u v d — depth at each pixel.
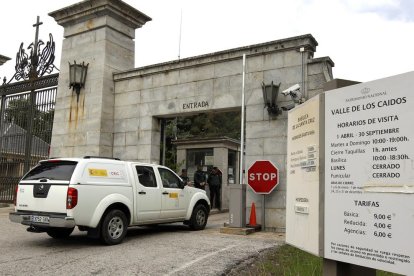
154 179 9.77
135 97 13.74
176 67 12.84
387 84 2.99
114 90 14.28
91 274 5.79
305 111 3.84
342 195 3.25
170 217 10.05
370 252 3.01
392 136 2.93
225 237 9.41
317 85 10.41
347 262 3.19
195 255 7.15
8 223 11.45
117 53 14.60
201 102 12.29
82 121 14.16
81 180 7.91
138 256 7.07
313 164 3.61
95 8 14.28
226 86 11.88
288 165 4.28
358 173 3.14
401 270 2.80
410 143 2.81
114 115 14.14
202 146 19.19
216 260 6.71
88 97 14.17
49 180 8.02
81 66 14.24
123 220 8.57
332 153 3.36
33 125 15.62
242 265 6.42
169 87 13.02
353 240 3.13
